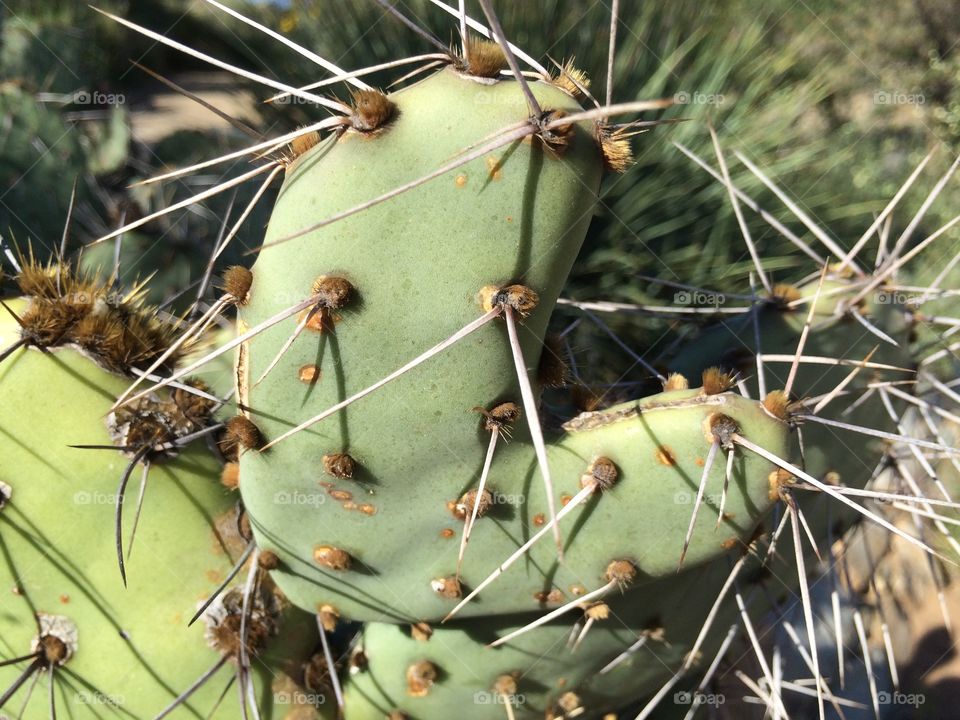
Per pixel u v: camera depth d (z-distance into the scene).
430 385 0.22
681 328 0.46
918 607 0.54
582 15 0.66
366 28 0.71
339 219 0.21
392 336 0.21
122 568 0.24
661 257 0.61
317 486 0.23
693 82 0.69
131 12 1.15
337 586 0.25
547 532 0.24
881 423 0.33
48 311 0.26
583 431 0.23
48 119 0.51
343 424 0.22
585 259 0.59
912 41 1.07
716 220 0.63
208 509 0.27
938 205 0.91
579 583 0.24
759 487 0.23
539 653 0.27
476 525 0.24
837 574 0.45
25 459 0.26
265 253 0.22
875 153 0.94
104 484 0.26
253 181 0.52
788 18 0.87
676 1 0.71
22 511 0.26
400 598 0.25
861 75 0.98
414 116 0.20
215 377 0.29
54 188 0.51
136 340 0.27
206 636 0.26
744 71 0.73
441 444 0.22
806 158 0.71
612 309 0.35
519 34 0.66
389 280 0.21
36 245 0.49
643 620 0.27
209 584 0.27
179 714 0.26
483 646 0.26
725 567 0.28
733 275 0.62
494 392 0.22
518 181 0.21
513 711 0.28
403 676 0.27
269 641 0.27
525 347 0.22
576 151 0.21
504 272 0.21
